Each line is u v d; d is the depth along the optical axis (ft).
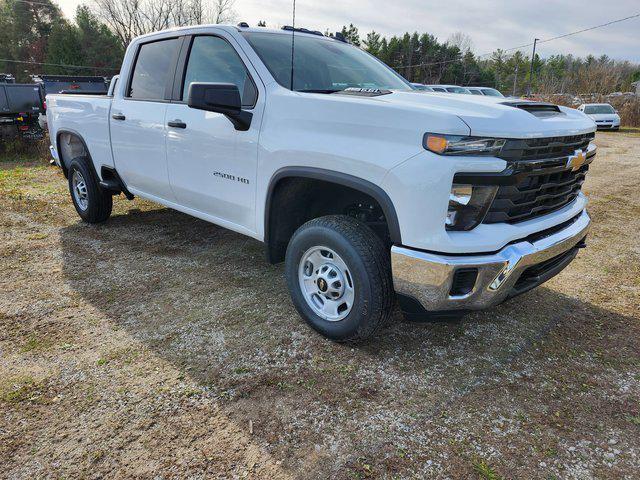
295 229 10.87
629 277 13.50
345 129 8.47
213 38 11.70
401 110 7.80
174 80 12.60
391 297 8.73
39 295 11.76
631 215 20.29
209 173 11.54
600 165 34.83
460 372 8.92
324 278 9.43
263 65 10.32
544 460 6.86
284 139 9.43
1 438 7.11
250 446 7.02
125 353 9.32
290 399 8.06
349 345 9.67
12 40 195.52
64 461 6.70
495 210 7.94
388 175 7.81
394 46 221.66
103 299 11.62
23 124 38.34
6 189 23.91
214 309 11.16
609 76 120.57
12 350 9.37
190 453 6.88
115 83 15.88
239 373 8.73
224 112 9.78
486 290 7.98
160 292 12.06
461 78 217.97
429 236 7.63
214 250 15.14
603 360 9.40
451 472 6.62
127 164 14.56
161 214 19.39
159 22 167.73
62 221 18.33
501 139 7.48
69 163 18.39
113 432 7.25
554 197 9.09
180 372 8.73
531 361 9.32
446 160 7.36
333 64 11.54
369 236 8.71
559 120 8.63
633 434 7.40
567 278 13.46
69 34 176.14
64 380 8.46
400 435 7.30
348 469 6.63
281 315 10.89
